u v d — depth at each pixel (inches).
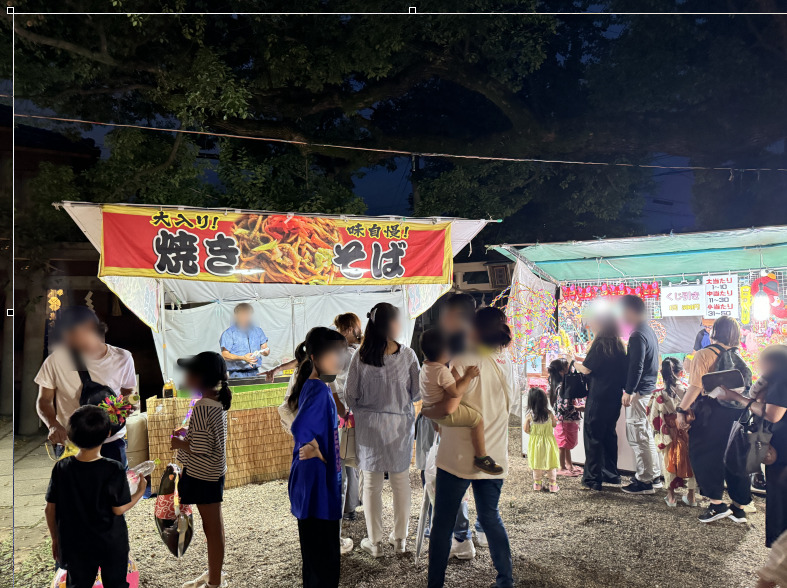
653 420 220.4
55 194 395.2
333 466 137.2
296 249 238.7
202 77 400.8
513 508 214.7
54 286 401.7
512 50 487.2
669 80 458.9
